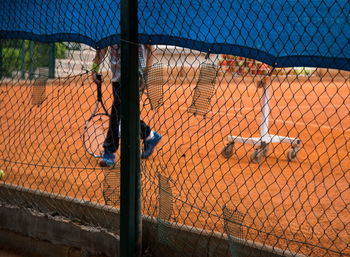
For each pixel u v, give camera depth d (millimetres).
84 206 4441
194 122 9766
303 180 5984
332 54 3482
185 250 3941
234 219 3807
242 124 9844
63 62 9203
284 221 4566
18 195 4887
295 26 3588
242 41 3785
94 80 5957
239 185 5711
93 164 6547
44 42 4766
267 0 3666
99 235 4234
